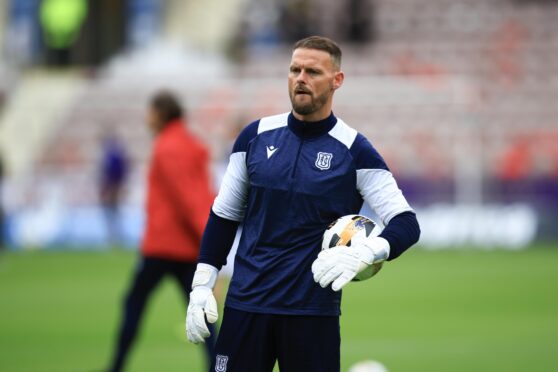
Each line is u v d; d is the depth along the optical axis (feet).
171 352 118.01
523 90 329.31
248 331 58.13
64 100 361.30
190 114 333.62
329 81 58.08
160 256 94.32
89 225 295.07
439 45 349.61
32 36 395.14
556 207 275.59
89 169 301.22
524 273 209.87
